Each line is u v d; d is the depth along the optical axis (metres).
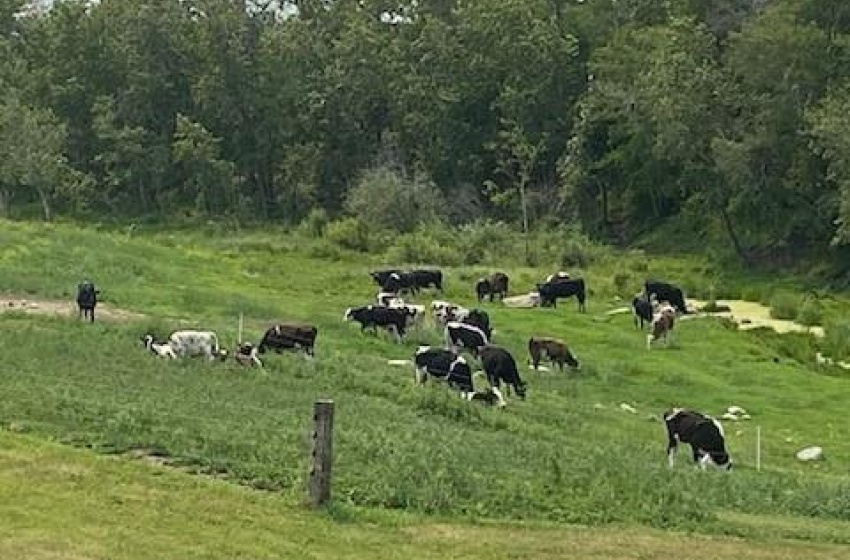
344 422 26.89
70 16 119.62
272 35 115.19
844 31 91.50
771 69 85.38
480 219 97.94
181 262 60.84
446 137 111.94
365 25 115.69
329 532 17.03
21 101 114.19
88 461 19.08
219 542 15.77
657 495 21.50
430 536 17.58
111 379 29.23
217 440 21.81
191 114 119.75
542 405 35.81
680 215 101.44
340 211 111.00
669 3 110.44
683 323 55.62
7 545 14.57
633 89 98.19
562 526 19.09
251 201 114.56
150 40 118.44
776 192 88.38
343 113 114.19
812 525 21.88
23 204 114.69
